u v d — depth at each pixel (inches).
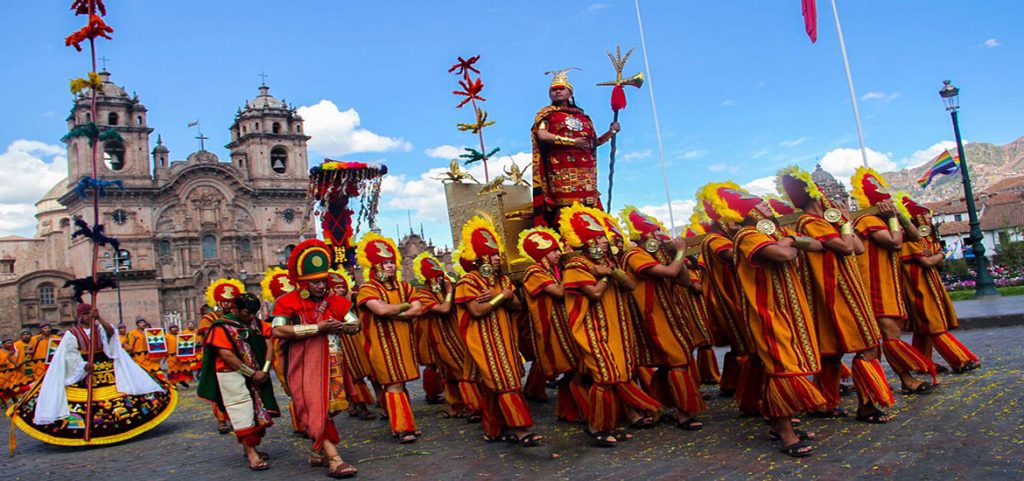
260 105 2632.9
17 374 692.1
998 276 1482.5
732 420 278.1
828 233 245.4
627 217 290.8
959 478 179.0
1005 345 407.8
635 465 224.5
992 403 252.1
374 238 312.8
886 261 288.0
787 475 197.3
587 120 334.3
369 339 297.3
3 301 2208.4
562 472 225.5
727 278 266.2
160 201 2380.7
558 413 315.0
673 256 280.8
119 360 381.7
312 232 2615.7
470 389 331.9
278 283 364.8
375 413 396.5
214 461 300.7
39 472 304.7
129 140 2363.4
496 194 342.6
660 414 275.3
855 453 210.4
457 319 302.7
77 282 370.0
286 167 2659.9
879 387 239.8
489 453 264.1
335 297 265.7
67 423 359.6
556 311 276.1
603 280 258.7
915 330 329.1
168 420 458.3
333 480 247.4
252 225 2539.4
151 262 2324.1
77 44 362.3
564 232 267.9
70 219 2400.3
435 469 246.5
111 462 318.0
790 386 214.1
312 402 251.4
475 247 284.5
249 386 281.3
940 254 326.3
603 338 256.5
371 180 513.0
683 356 269.1
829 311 247.9
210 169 2453.2
